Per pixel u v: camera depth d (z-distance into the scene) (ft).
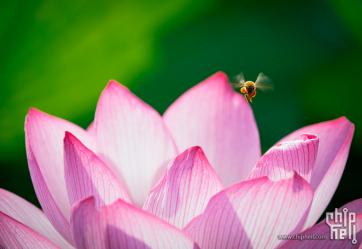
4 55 2.05
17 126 2.07
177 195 1.63
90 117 2.16
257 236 1.63
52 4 2.05
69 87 2.10
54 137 1.83
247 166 1.91
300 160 1.65
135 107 1.87
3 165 2.10
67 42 2.07
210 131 1.93
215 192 1.64
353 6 2.20
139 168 1.87
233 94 1.93
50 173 1.81
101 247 1.61
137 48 2.12
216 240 1.64
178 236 1.59
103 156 1.85
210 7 2.17
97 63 2.11
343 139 1.82
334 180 1.69
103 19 2.07
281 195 1.60
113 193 1.67
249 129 1.91
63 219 1.69
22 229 1.67
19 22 2.05
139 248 1.61
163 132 1.88
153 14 2.10
